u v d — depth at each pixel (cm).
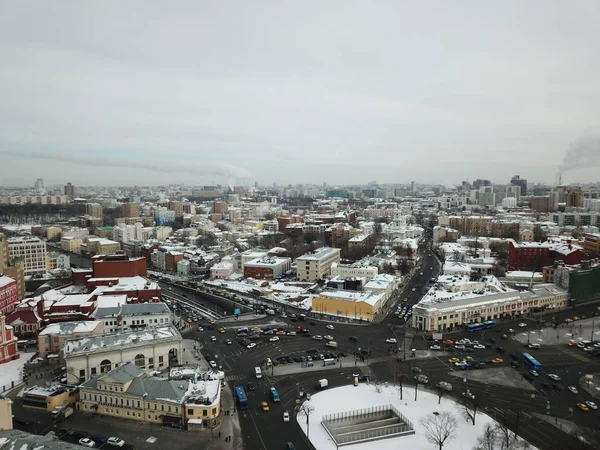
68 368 19238
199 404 16038
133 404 16638
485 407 17388
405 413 17025
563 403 17738
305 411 16725
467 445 14962
